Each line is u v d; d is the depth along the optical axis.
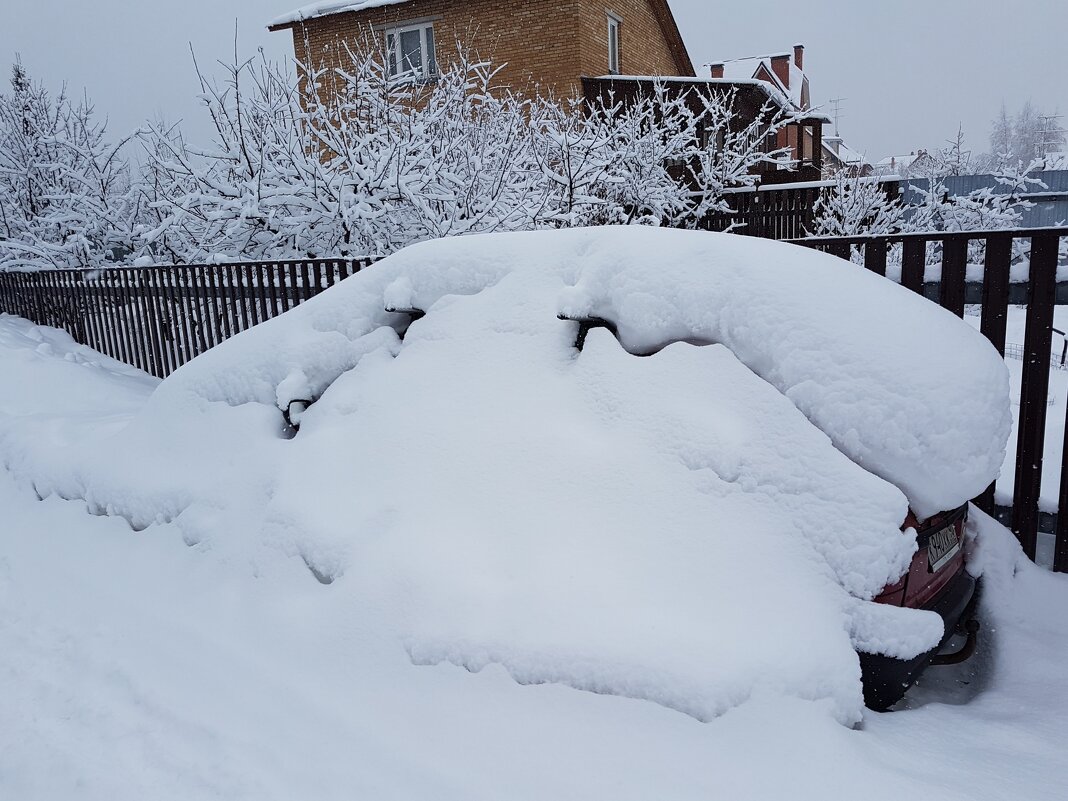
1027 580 3.21
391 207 8.32
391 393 3.13
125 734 2.35
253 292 6.95
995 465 2.41
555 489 2.56
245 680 2.49
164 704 2.46
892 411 2.31
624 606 2.25
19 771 2.26
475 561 2.49
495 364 2.98
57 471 4.12
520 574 2.41
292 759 2.15
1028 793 1.86
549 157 10.10
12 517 4.10
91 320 9.16
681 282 2.73
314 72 9.32
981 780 1.92
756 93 17.06
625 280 2.83
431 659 2.35
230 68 8.84
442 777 2.00
